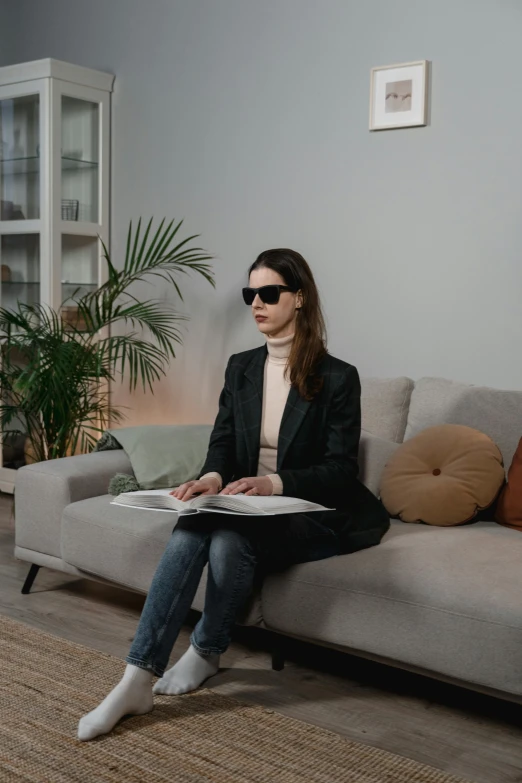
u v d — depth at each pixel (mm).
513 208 2916
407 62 3107
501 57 2906
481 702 2160
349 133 3303
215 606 2109
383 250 3246
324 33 3340
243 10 3584
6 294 4129
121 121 4082
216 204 3756
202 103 3764
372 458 2656
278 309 2287
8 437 4180
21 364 4016
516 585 1940
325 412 2285
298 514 2182
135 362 3658
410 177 3152
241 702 2098
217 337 3809
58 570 2924
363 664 2387
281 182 3523
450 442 2510
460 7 2984
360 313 3332
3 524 3752
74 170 3988
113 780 1747
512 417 2561
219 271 3773
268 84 3529
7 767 1785
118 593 2930
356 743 1910
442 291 3105
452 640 1946
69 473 2783
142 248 3639
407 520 2471
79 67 3926
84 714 2023
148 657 1985
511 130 2902
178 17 3814
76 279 4047
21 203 4027
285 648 2486
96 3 4125
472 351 3051
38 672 2250
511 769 1835
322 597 2145
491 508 2498
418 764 1824
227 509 1948
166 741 1901
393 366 3258
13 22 4508
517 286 2928
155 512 2615
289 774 1777
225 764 1813
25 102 3967
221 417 2447
